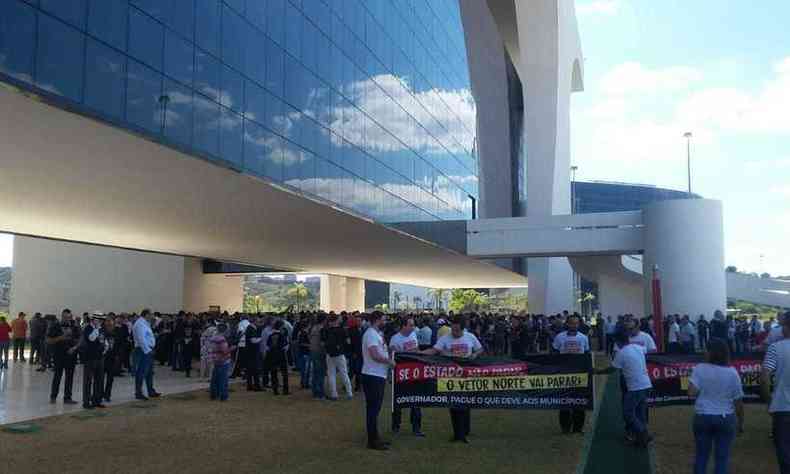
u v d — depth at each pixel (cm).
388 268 4897
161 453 895
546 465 840
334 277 6275
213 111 1694
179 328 2041
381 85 3023
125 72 1375
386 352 959
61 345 1334
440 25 4122
